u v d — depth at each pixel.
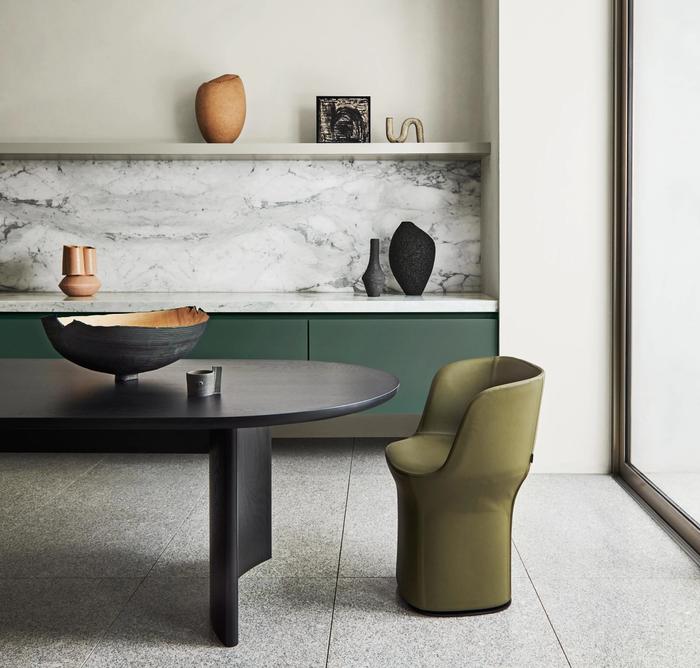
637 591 2.60
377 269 4.44
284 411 2.06
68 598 2.55
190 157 4.56
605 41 3.86
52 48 4.65
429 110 4.63
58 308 4.13
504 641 2.26
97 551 2.95
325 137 4.49
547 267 3.95
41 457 4.32
